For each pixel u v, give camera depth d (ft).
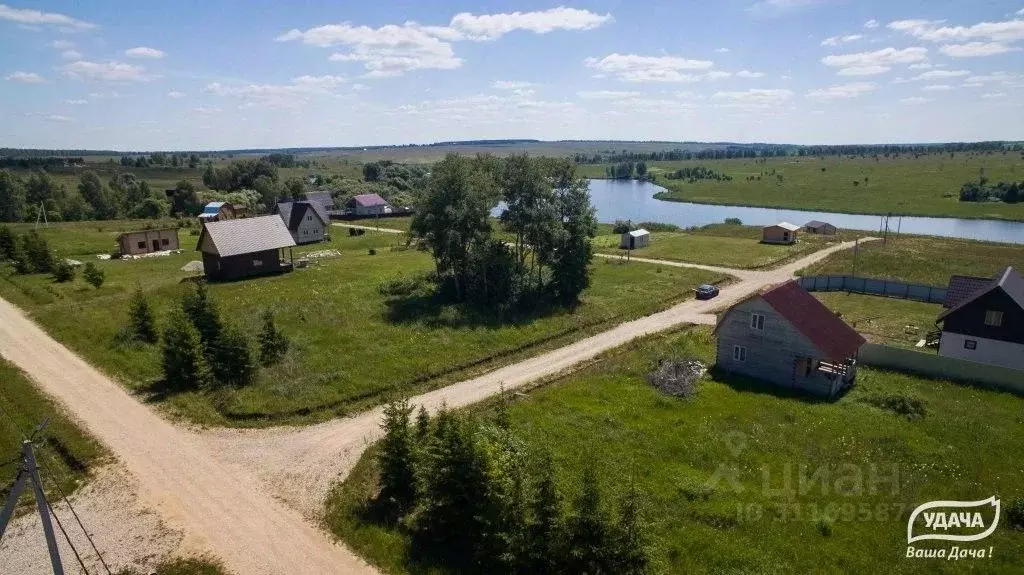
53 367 125.29
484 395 117.29
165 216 411.75
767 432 100.32
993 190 458.09
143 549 72.59
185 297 144.05
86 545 73.26
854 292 206.28
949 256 254.88
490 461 72.28
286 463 91.71
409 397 116.26
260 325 152.05
